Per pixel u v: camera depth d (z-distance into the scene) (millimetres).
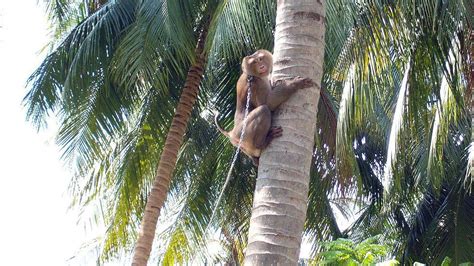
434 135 10703
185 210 14477
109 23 12688
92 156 12945
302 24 6113
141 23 11844
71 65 12352
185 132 14227
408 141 12320
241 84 7211
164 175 12539
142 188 13609
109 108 12883
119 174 13422
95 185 13867
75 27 13031
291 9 6172
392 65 10625
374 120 13406
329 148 13086
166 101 13391
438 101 10750
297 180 5664
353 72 9703
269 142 5836
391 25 9648
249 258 5480
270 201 5574
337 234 15133
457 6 9273
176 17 11648
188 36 12000
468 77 9906
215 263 16250
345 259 6672
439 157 11203
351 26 9219
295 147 5762
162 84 12203
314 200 14469
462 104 10336
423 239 15906
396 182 11898
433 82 10016
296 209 5582
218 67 13156
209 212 14414
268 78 6934
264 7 9898
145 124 13383
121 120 13023
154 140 13383
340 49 9586
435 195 15648
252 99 6715
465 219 15414
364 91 9617
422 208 16312
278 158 5727
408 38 9852
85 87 12492
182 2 12133
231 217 14906
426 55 10000
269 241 5441
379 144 15641
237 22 9742
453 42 9820
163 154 12672
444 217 15656
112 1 13031
